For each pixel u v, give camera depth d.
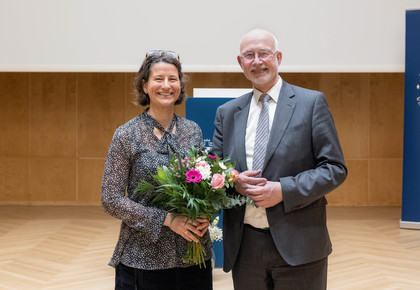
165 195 1.96
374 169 7.95
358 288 3.82
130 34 5.88
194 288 2.04
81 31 5.90
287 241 2.10
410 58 5.79
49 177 8.03
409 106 5.91
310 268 2.15
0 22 5.91
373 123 7.91
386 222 6.57
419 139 5.92
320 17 5.81
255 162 2.18
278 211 2.11
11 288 3.85
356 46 5.84
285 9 5.81
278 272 2.17
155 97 2.03
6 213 7.24
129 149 2.01
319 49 5.84
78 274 4.23
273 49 2.21
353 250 5.05
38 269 4.38
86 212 7.36
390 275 4.16
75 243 5.39
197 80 7.89
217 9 5.83
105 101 8.00
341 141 7.94
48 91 7.96
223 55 5.86
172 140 2.06
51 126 8.00
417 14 5.72
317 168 2.09
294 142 2.12
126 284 2.00
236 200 1.97
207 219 1.96
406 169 6.05
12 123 8.00
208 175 1.86
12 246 5.25
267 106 2.24
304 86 7.93
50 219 6.79
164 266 1.96
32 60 5.93
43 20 5.90
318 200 2.20
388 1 5.80
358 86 7.88
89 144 8.02
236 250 2.22
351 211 7.46
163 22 5.86
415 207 6.06
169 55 2.09
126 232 2.03
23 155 8.02
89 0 5.87
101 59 5.90
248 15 5.82
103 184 2.00
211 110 4.33
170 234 1.99
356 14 5.81
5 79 7.96
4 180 8.04
